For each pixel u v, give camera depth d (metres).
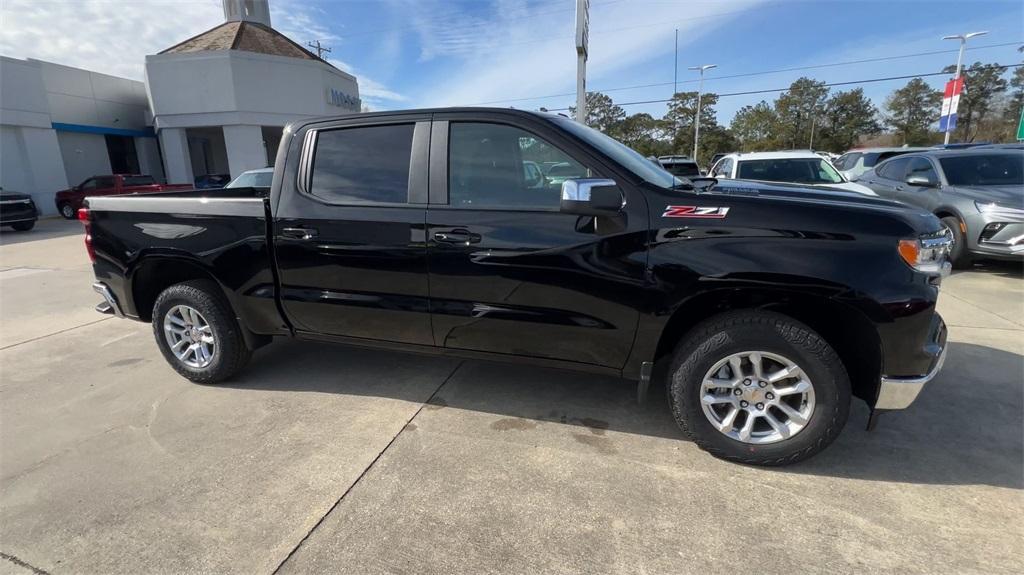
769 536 2.20
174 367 3.88
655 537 2.21
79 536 2.30
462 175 2.94
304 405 3.45
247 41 25.27
